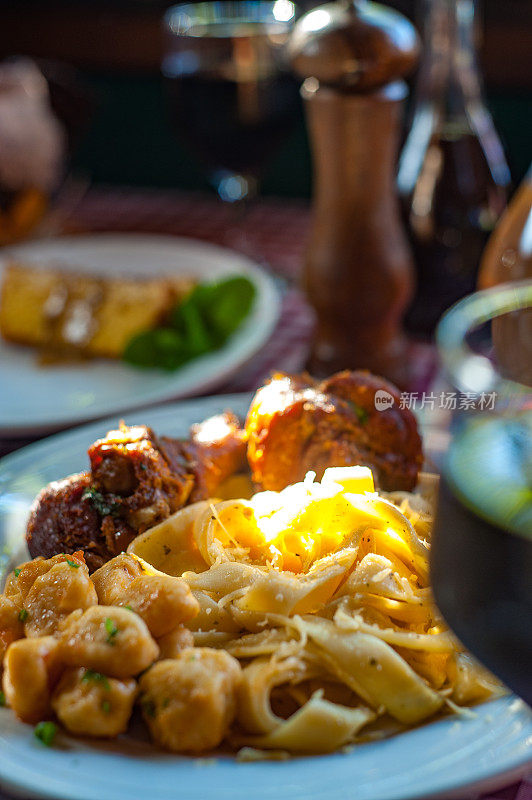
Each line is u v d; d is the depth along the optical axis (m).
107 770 0.38
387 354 0.69
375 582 0.46
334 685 0.43
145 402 0.66
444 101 0.74
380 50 0.62
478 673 0.42
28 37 1.42
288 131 0.88
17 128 0.89
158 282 0.77
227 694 0.40
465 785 0.37
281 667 0.42
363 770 0.38
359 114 0.63
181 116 0.87
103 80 1.42
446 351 0.37
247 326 0.75
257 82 0.84
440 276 0.74
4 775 0.38
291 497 0.50
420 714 0.41
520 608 0.32
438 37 0.74
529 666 0.33
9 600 0.44
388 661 0.42
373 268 0.66
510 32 1.19
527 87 1.22
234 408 0.61
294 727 0.40
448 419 0.40
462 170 0.73
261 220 1.01
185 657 0.41
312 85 0.65
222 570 0.47
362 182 0.65
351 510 0.49
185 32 0.85
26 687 0.40
